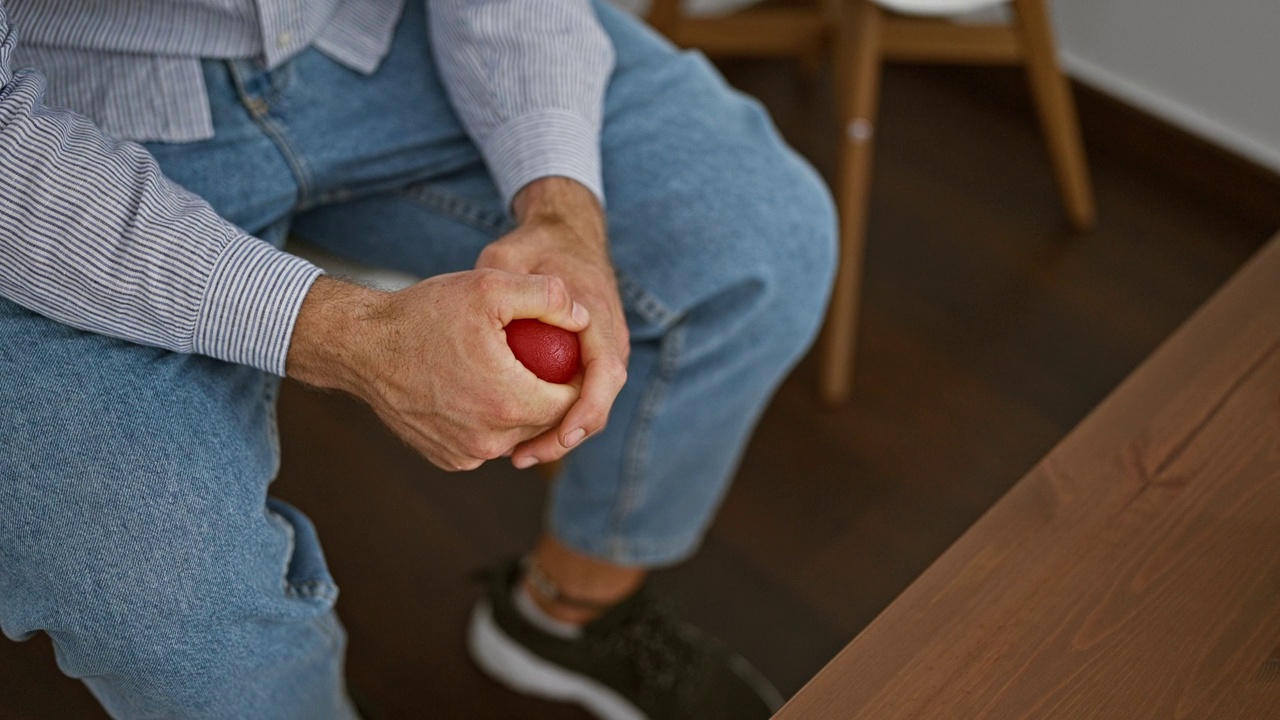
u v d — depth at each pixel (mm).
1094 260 1720
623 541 1096
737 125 1023
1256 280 788
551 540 1144
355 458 1415
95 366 744
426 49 996
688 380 1000
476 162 997
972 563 640
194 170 885
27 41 847
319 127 937
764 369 1037
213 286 729
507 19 919
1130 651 603
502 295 721
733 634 1291
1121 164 1872
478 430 747
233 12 877
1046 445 1490
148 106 872
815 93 1951
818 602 1325
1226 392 722
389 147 960
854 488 1435
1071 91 1906
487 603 1243
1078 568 637
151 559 731
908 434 1494
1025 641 606
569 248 853
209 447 762
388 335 733
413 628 1272
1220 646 604
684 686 1173
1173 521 658
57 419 725
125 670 753
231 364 818
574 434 762
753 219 958
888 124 1916
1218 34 1711
